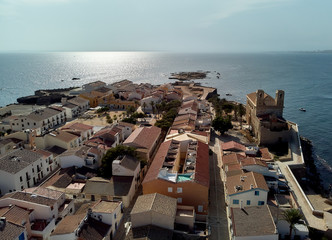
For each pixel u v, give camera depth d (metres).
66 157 85.62
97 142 102.31
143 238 51.66
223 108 164.25
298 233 57.44
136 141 96.06
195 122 127.00
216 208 71.00
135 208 57.31
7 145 98.38
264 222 55.84
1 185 74.94
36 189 66.12
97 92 196.62
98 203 63.16
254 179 69.00
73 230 52.41
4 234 47.84
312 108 198.50
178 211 60.75
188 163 77.12
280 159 99.25
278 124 115.75
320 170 109.50
